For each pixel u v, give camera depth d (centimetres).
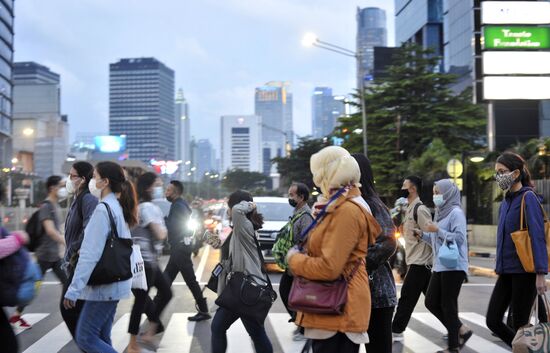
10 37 11375
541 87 3625
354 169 445
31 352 825
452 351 775
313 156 465
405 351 830
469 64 8288
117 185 617
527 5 3638
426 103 4484
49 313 1135
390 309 572
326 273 413
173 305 1224
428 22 10856
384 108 4641
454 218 784
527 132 4922
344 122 4894
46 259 986
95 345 598
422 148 4378
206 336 935
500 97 3619
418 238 841
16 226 3881
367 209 442
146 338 864
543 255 635
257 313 678
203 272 1852
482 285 1571
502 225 676
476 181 3328
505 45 3622
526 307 662
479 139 4875
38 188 9300
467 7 8412
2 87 10775
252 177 16575
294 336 914
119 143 15562
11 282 527
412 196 858
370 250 525
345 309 422
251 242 697
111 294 593
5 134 10875
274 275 1692
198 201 2539
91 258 578
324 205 443
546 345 574
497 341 889
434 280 802
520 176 673
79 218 711
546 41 3631
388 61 9962
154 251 841
